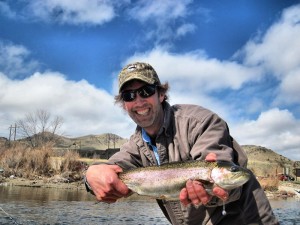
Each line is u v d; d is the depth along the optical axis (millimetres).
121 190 898
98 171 903
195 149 907
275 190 7547
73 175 7469
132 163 1096
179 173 832
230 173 767
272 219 983
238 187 849
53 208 3512
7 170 7277
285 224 3201
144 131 1055
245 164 971
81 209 3553
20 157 7645
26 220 2766
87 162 9539
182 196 799
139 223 2934
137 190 888
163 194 865
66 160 7699
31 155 7742
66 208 3568
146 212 3570
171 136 990
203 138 911
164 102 1032
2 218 2787
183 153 969
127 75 973
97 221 2926
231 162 796
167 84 1026
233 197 850
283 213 3941
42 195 4789
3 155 7977
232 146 973
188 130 960
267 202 991
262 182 7664
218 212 969
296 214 3875
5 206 3439
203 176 798
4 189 5324
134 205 4148
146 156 1064
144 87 970
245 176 765
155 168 880
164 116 994
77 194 5305
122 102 1146
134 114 991
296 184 9320
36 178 7188
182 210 1025
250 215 964
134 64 994
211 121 936
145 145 1059
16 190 5312
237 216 960
